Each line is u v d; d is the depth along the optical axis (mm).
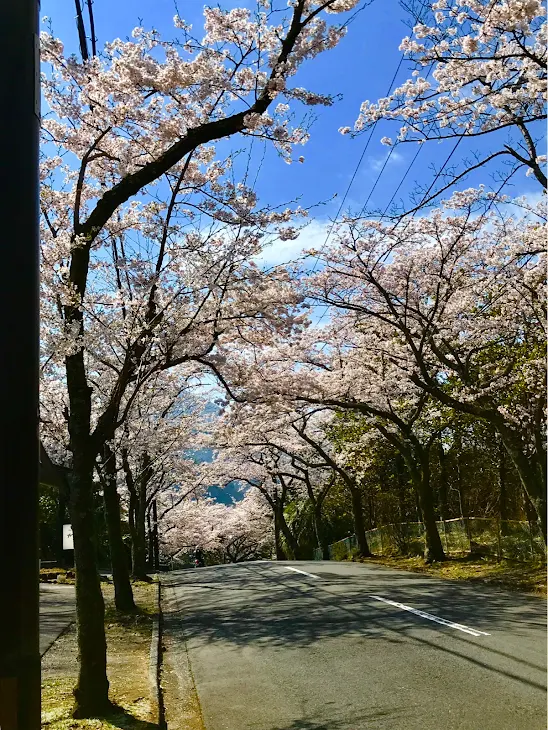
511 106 9992
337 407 22953
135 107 8664
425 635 8953
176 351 11477
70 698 6883
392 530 25625
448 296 14891
